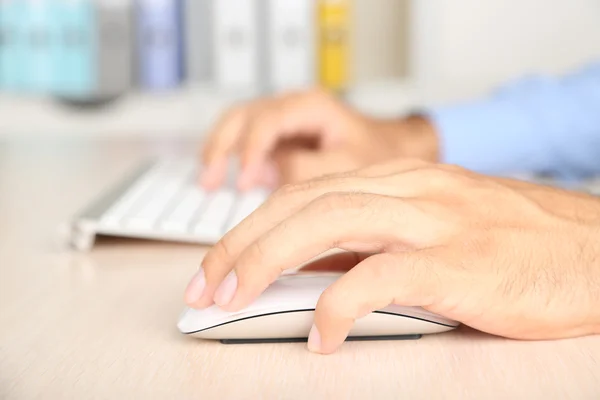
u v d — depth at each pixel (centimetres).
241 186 81
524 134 105
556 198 49
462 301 41
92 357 41
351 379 37
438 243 43
